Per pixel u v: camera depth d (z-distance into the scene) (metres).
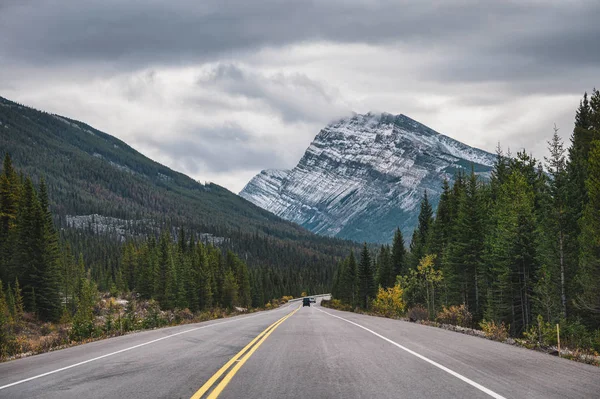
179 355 13.09
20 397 7.90
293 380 8.95
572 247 39.34
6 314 39.38
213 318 46.75
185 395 7.72
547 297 36.50
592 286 33.44
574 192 42.16
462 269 56.53
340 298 127.75
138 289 98.75
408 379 9.01
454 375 9.45
